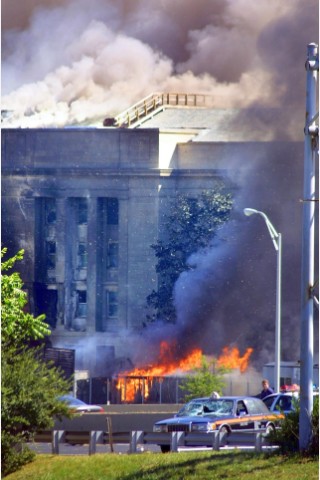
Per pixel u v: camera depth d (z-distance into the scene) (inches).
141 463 2110.0
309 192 1999.3
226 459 2023.9
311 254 1994.3
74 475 2139.5
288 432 2025.1
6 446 2217.0
